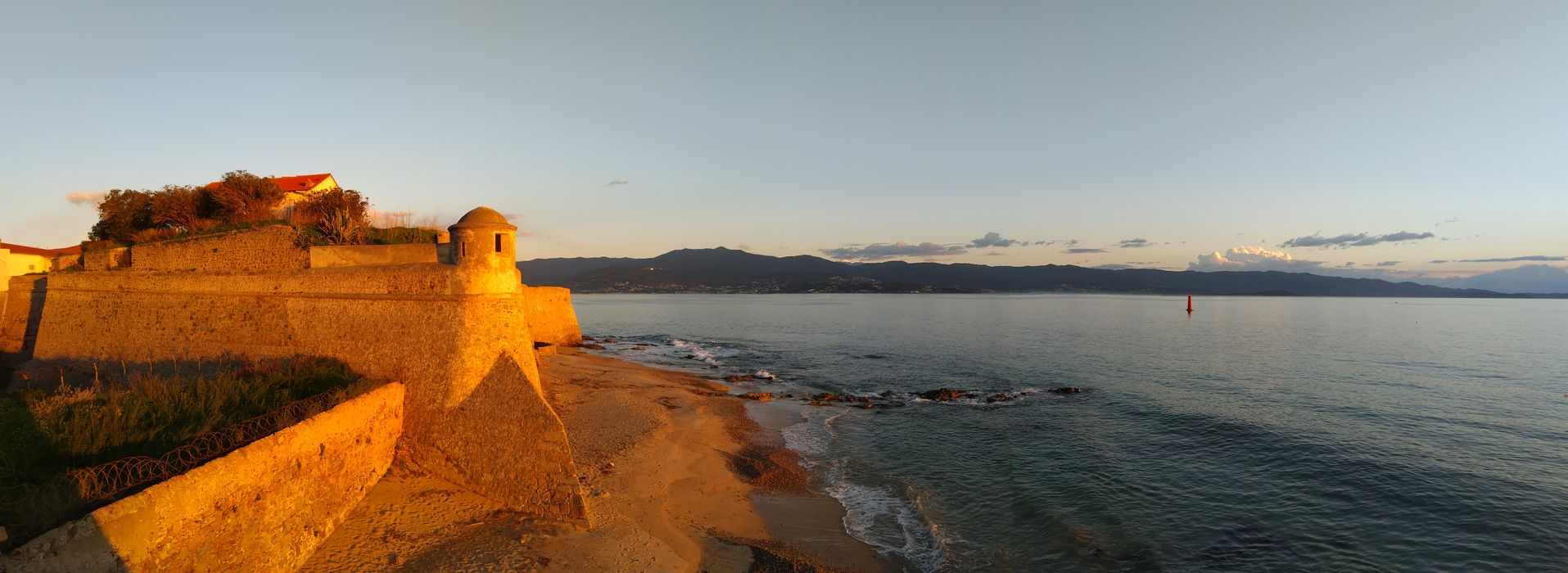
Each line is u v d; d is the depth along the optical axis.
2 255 33.97
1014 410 37.12
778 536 19.16
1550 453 27.41
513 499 18.64
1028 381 47.84
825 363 58.72
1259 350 68.44
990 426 33.16
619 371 45.34
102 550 9.95
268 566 13.83
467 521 17.77
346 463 17.48
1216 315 151.75
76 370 28.64
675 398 37.00
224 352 25.62
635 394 36.69
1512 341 81.62
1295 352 66.81
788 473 24.81
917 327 108.06
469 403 20.70
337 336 23.66
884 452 28.20
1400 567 17.55
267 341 25.00
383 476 19.95
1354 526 20.16
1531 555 17.98
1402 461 26.19
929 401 39.78
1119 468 25.95
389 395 20.56
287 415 16.12
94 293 28.95
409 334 22.16
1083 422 33.88
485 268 22.25
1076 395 41.94
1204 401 39.31
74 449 13.31
